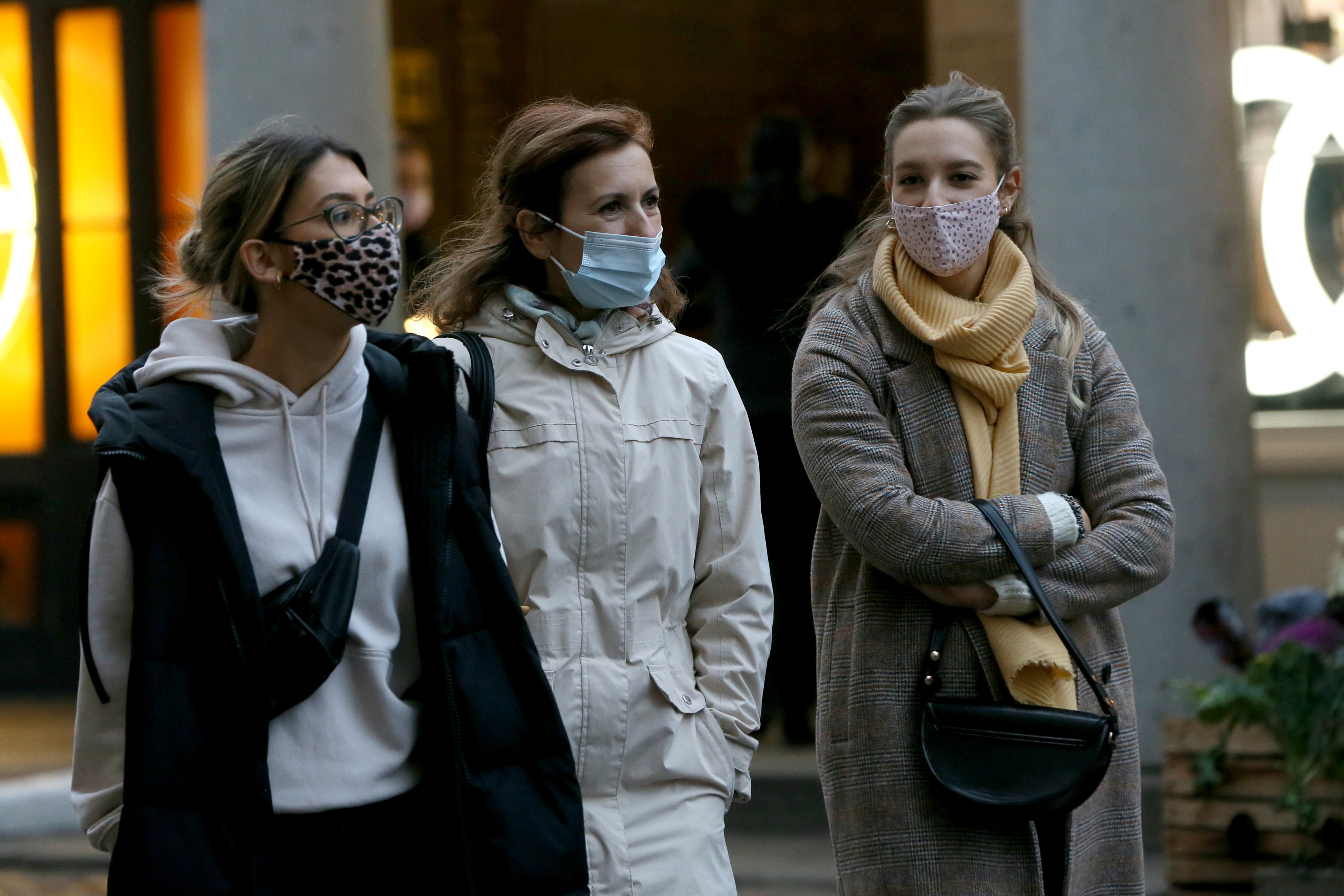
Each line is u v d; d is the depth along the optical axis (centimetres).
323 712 751
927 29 3067
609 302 926
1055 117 1870
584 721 887
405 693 778
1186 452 1841
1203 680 1828
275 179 746
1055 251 1873
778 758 2117
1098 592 909
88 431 2870
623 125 927
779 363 2169
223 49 1903
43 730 2569
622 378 936
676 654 927
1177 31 1839
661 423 929
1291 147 2497
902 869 909
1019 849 904
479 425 891
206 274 782
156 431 725
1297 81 2495
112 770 750
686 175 3108
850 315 976
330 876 754
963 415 941
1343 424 2452
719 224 2172
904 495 907
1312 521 2444
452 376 788
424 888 771
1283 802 1452
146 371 752
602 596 901
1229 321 1861
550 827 770
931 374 949
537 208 927
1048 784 861
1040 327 965
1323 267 2486
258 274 757
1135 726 963
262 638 723
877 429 934
